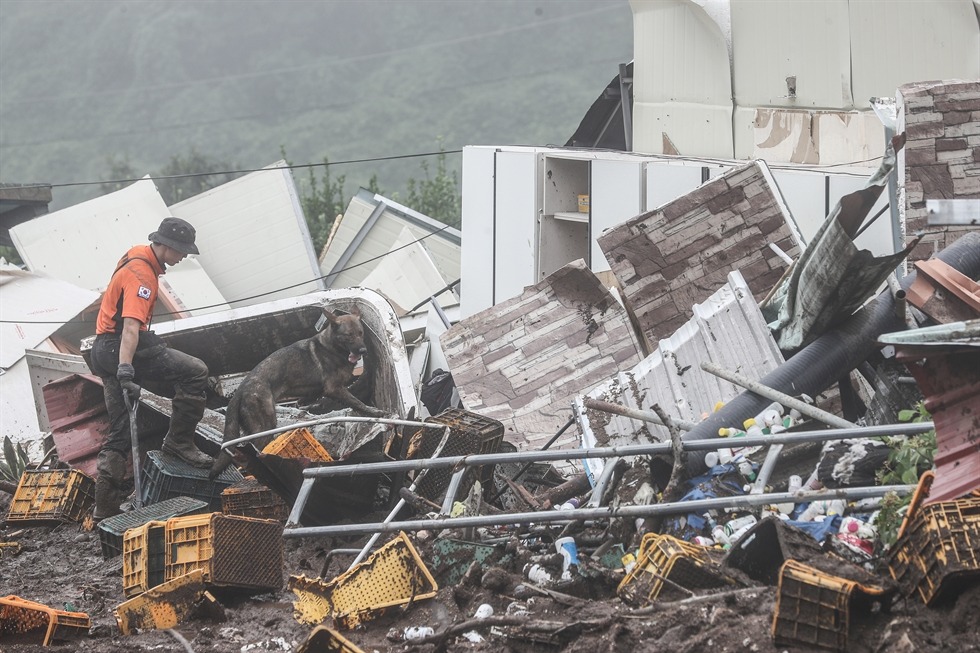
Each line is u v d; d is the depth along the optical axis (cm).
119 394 1348
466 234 2420
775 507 862
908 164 1296
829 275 992
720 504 809
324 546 1125
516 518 860
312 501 1138
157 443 1536
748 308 1159
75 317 3059
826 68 1939
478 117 17438
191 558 914
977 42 1741
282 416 1688
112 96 17762
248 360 1791
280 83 17588
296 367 1512
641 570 774
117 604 992
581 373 1544
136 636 867
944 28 1775
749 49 2089
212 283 3738
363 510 1170
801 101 1991
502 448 1292
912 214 1284
